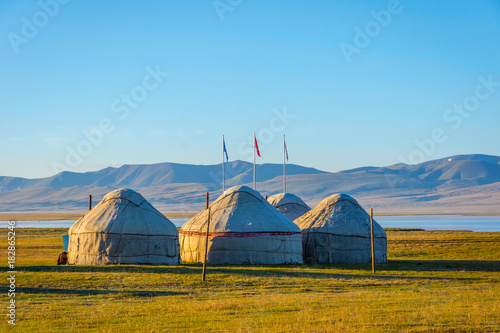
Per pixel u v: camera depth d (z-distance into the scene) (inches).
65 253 1320.1
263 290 974.4
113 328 653.3
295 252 1409.9
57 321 694.5
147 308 778.2
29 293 906.1
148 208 1323.8
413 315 700.0
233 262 1359.5
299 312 731.4
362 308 757.9
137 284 1002.1
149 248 1277.1
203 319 698.8
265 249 1365.7
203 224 1419.8
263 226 1381.6
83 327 661.9
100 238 1266.0
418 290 965.8
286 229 1398.9
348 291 970.1
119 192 1337.4
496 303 794.8
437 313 708.7
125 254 1259.8
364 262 1464.1
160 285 1002.7
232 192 1457.9
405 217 7066.9
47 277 1031.0
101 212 1307.8
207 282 1041.5
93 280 1019.9
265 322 669.9
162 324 672.4
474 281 1098.1
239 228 1375.5
